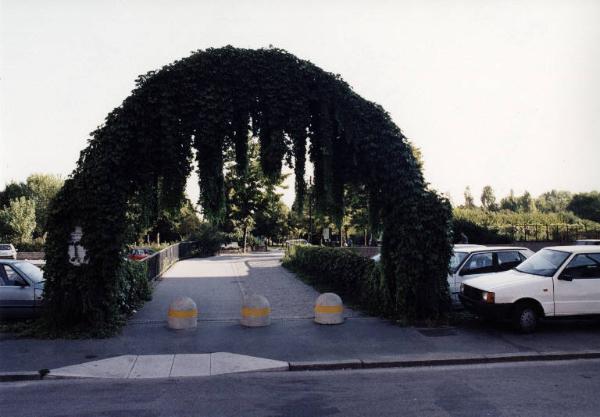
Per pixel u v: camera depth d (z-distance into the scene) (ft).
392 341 31.09
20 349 28.91
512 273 36.19
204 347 29.73
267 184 42.80
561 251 35.63
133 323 36.70
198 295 53.31
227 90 35.55
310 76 37.17
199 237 144.97
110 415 19.33
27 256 142.82
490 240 118.42
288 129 36.94
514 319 32.86
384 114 37.55
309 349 29.25
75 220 33.32
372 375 25.12
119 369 25.55
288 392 22.25
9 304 34.45
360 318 38.47
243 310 35.76
